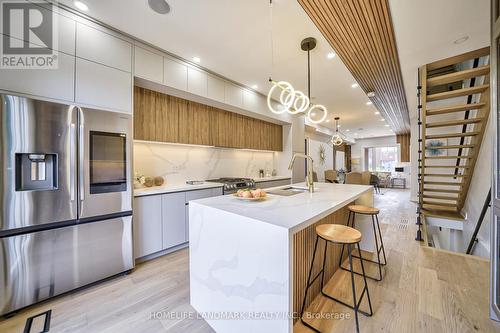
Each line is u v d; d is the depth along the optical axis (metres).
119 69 2.21
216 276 1.44
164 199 2.62
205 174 3.75
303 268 1.65
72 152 1.83
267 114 4.35
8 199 1.55
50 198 1.73
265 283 1.12
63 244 1.80
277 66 3.02
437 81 2.88
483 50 2.48
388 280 2.02
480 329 1.41
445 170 5.15
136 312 1.62
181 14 1.96
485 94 2.79
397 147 9.88
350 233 1.49
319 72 3.21
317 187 2.67
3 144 1.53
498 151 1.55
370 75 3.16
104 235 2.04
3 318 1.55
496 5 1.54
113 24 2.10
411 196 6.46
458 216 3.71
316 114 5.83
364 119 6.53
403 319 1.51
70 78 1.90
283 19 2.03
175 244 2.73
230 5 1.85
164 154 3.17
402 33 2.17
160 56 2.57
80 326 1.48
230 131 3.91
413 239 3.14
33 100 1.65
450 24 2.03
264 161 5.09
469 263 2.34
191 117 3.27
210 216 1.49
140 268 2.33
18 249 1.59
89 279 1.94
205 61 2.86
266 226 1.12
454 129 4.91
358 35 2.20
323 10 1.85
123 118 2.19
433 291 1.83
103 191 2.04
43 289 1.70
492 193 1.60
